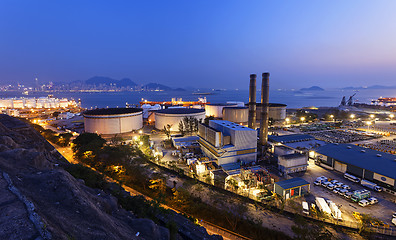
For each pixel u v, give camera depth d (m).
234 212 45.94
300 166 66.44
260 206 49.62
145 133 126.12
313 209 45.69
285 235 39.72
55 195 18.97
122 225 21.72
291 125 145.88
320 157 72.19
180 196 49.81
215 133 72.38
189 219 40.97
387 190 53.47
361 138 102.88
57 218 15.48
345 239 38.34
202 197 53.44
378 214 45.22
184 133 117.50
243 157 73.50
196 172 66.44
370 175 57.69
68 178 22.42
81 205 18.56
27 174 21.45
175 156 84.06
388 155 66.38
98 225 17.23
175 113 133.75
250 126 89.12
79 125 147.62
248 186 57.19
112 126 120.19
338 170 66.56
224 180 59.91
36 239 12.03
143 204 35.94
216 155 71.12
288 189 51.09
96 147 74.81
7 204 14.92
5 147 29.88
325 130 127.88
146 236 22.20
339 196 52.62
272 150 79.25
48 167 27.81
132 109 146.12
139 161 68.19
